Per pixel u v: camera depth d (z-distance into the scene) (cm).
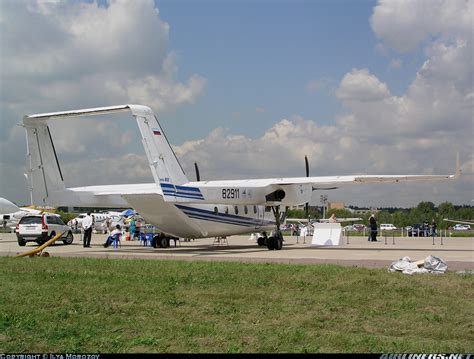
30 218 3288
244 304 1142
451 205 11625
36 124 2994
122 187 3378
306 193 3164
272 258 2130
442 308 1090
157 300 1191
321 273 1552
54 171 3086
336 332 913
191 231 2691
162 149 2419
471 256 2295
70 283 1423
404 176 2638
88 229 3161
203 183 2641
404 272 1582
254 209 3028
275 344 834
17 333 914
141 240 3841
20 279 1499
